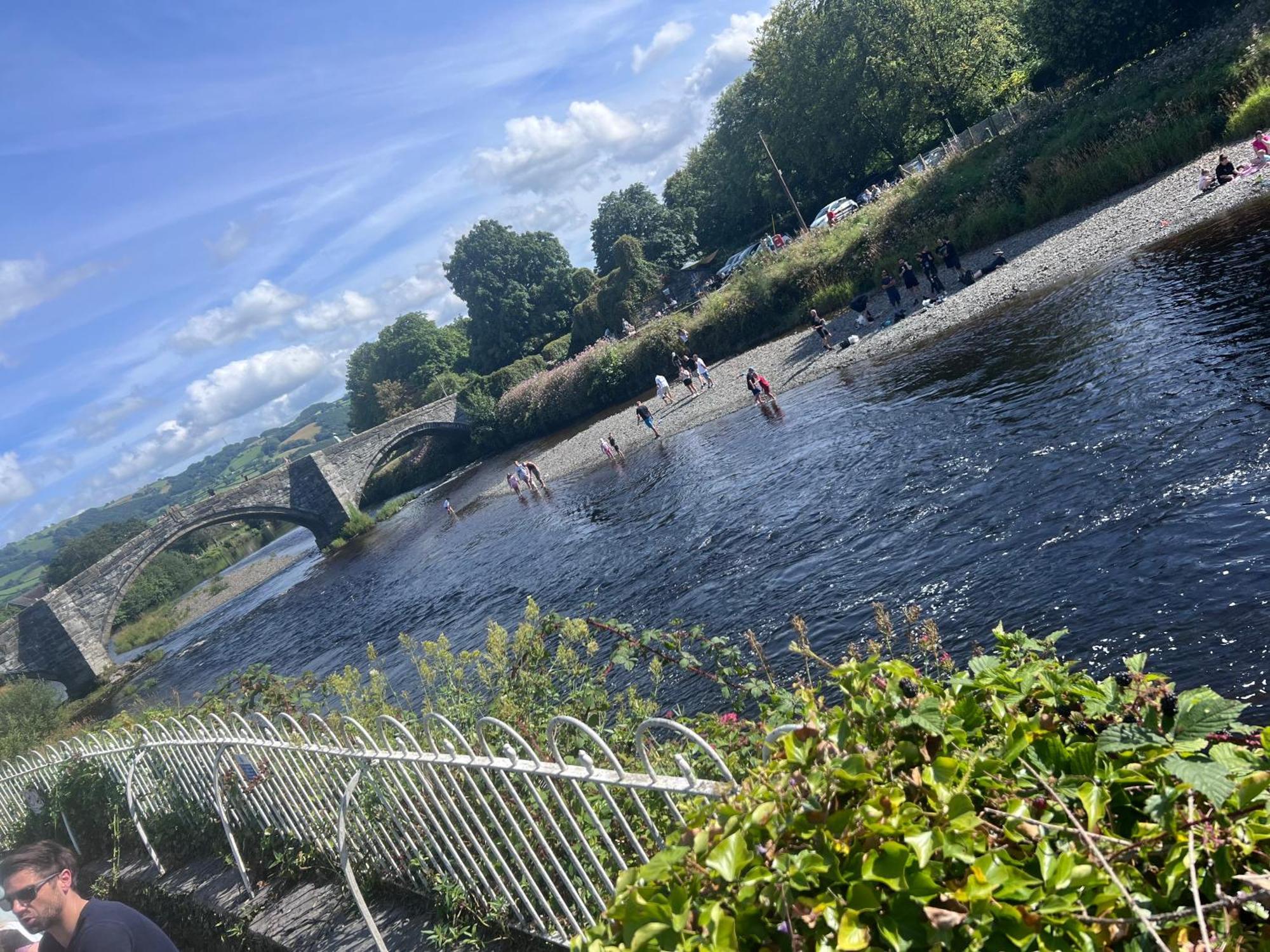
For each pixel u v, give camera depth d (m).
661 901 2.44
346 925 5.89
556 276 104.06
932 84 58.91
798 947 2.12
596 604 19.30
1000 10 60.78
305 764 6.37
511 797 5.20
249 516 63.66
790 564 16.05
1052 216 36.16
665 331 55.97
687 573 18.55
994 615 10.88
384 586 38.22
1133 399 15.19
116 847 8.87
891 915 2.12
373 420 119.44
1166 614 9.24
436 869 5.42
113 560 57.34
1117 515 11.62
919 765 2.55
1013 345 23.22
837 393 29.09
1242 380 13.75
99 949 3.99
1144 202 30.34
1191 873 2.06
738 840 2.38
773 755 2.91
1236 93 31.00
